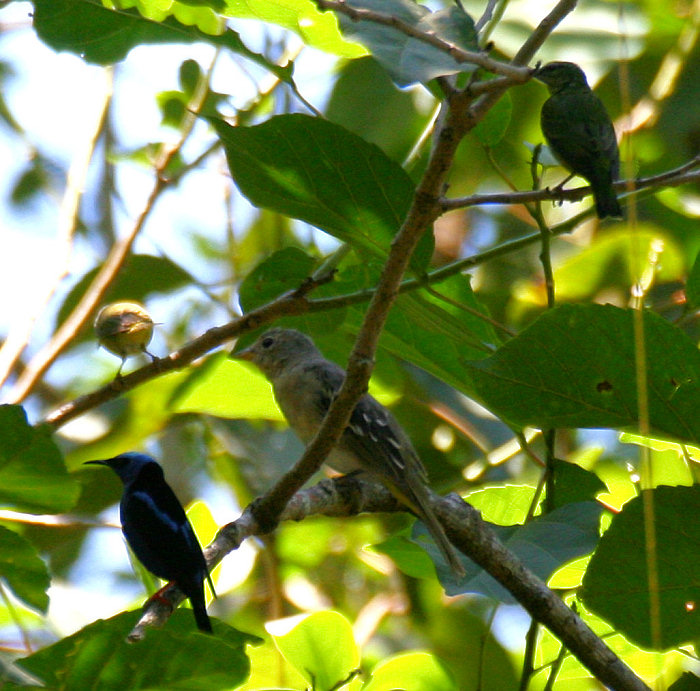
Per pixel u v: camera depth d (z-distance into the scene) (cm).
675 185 728
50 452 625
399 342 912
